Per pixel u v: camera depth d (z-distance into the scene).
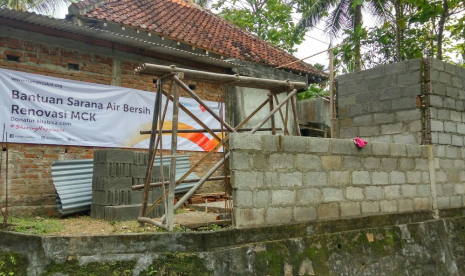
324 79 13.02
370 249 5.95
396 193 6.59
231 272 4.67
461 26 9.65
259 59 11.23
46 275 4.30
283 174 5.26
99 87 8.05
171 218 4.83
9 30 7.03
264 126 11.13
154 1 11.61
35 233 4.94
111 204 6.39
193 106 9.59
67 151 7.63
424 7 9.10
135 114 8.59
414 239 6.62
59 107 7.52
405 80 7.57
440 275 6.77
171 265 4.48
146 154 6.96
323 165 5.68
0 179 6.78
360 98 8.23
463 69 7.99
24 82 7.12
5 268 4.52
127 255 4.44
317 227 5.52
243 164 4.93
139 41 7.99
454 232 7.32
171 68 4.91
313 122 13.12
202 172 9.66
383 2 12.87
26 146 7.12
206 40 10.41
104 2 9.16
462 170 7.80
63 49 7.65
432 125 7.26
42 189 7.24
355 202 6.01
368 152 6.25
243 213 4.89
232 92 10.47
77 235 4.46
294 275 5.08
